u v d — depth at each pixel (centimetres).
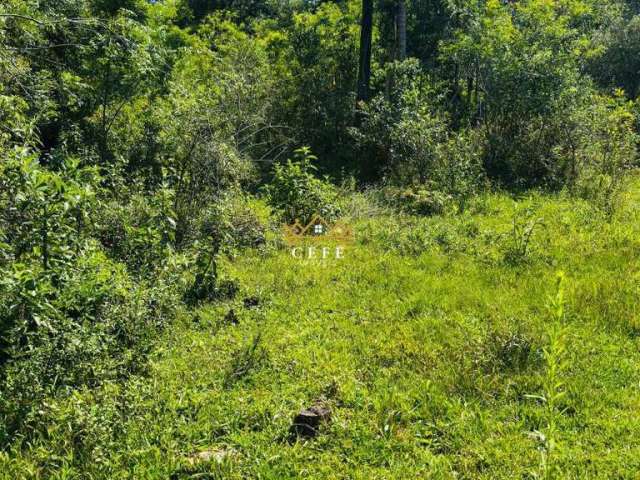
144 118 1053
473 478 331
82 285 399
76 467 341
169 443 362
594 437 359
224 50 1582
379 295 602
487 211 977
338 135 1509
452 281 631
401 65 1366
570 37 1338
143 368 446
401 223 888
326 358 472
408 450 359
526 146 1234
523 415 381
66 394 384
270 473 333
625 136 1166
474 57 1358
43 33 809
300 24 1611
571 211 913
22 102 578
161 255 553
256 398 413
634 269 640
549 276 630
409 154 1185
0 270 352
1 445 353
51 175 389
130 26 666
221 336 517
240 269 704
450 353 468
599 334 492
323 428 376
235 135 1073
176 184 792
